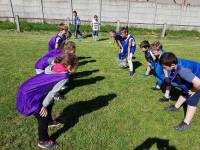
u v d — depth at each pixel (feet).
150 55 22.31
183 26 62.23
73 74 25.82
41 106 12.51
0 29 53.52
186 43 48.85
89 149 14.16
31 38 44.91
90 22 61.00
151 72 27.63
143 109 18.93
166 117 17.90
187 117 16.37
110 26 59.41
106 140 14.99
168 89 19.89
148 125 16.81
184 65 15.25
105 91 21.89
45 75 12.09
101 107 18.88
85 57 33.19
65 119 17.01
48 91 12.16
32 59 30.50
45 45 38.83
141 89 22.74
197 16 61.11
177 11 60.70
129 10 60.23
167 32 59.88
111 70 27.89
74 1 59.21
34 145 14.33
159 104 19.84
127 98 20.68
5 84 22.26
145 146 14.70
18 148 13.99
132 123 16.94
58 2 59.21
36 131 15.57
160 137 15.62
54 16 60.64
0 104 18.61
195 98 15.58
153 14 60.90
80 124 16.51
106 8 59.88
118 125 16.61
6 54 32.27
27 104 12.23
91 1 59.16
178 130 16.37
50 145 14.08
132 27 61.62
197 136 15.94
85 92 21.43
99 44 42.83
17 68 26.78
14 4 59.52
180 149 14.70
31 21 61.11
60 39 20.61
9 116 17.04
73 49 16.66
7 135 15.02
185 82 15.19
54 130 15.72
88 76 25.57
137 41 48.80
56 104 18.95
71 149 14.14
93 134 15.49
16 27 54.39
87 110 18.33
